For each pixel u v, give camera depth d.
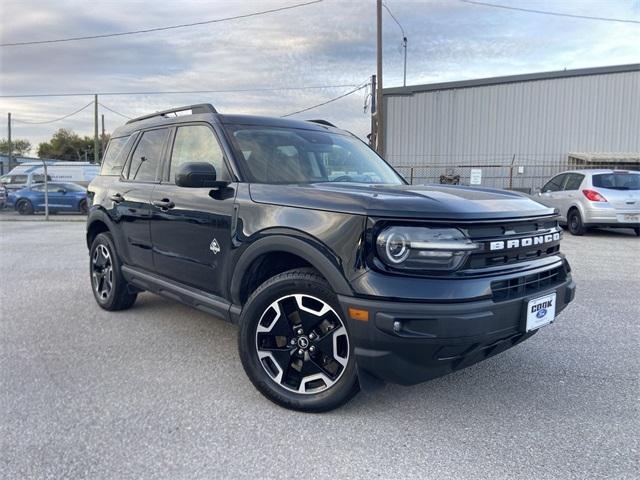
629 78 22.75
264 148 3.76
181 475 2.44
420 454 2.63
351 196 2.86
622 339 4.39
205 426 2.91
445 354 2.61
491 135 24.08
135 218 4.50
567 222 12.09
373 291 2.61
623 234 12.12
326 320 2.95
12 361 3.87
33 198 19.42
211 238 3.56
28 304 5.54
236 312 3.42
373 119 23.91
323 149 4.12
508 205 2.99
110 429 2.86
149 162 4.56
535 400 3.25
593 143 23.34
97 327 4.73
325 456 2.61
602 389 3.41
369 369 2.70
